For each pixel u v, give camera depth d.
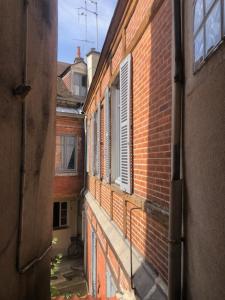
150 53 3.33
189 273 1.98
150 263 3.22
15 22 1.80
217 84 1.45
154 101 3.17
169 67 2.72
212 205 1.50
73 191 12.98
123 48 4.64
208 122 1.58
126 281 3.91
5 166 1.67
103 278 6.20
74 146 13.08
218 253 1.41
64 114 12.71
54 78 2.95
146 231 3.39
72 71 15.49
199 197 1.75
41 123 2.44
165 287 2.67
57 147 12.69
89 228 9.70
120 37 4.89
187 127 2.08
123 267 3.93
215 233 1.45
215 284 1.45
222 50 1.39
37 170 2.34
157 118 3.06
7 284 1.74
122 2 4.24
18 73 1.86
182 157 2.21
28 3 2.03
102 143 7.23
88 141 11.19
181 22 2.28
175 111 2.24
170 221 2.21
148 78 3.40
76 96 14.77
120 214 4.86
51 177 2.91
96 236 7.67
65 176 12.82
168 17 2.76
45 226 2.67
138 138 3.83
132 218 4.04
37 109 2.31
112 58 5.71
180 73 2.23
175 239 2.17
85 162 12.42
